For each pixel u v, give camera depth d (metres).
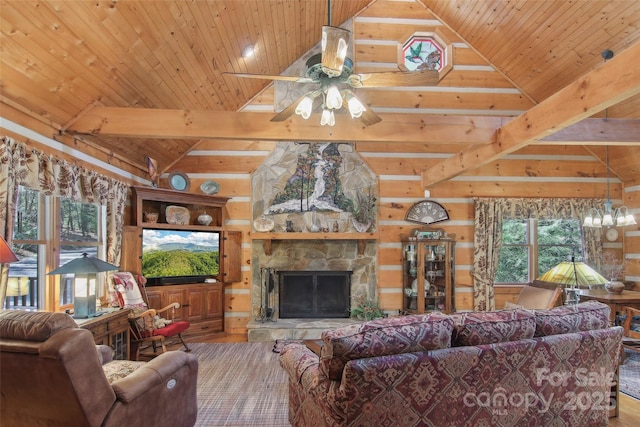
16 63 2.89
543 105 3.49
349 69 2.85
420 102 6.25
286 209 6.12
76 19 2.93
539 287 4.98
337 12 5.73
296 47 5.77
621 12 4.30
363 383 1.94
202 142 6.12
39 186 3.28
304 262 6.17
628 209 6.39
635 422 3.01
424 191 6.35
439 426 2.12
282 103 6.09
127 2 3.12
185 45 4.06
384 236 6.29
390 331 2.06
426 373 2.05
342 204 6.20
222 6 3.92
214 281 5.87
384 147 6.35
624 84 2.67
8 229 2.88
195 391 2.80
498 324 2.29
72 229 4.14
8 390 1.99
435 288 6.04
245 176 6.16
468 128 4.22
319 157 6.23
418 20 6.25
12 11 2.57
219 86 5.21
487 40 5.88
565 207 6.36
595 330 2.58
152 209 5.73
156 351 4.95
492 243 6.27
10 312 2.02
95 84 3.64
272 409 3.29
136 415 2.21
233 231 6.03
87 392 1.93
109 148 4.68
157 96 4.48
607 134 4.07
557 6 4.63
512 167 6.46
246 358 4.70
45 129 3.52
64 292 3.97
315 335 5.59
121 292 4.24
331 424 2.09
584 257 6.36
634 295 4.93
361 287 6.19
